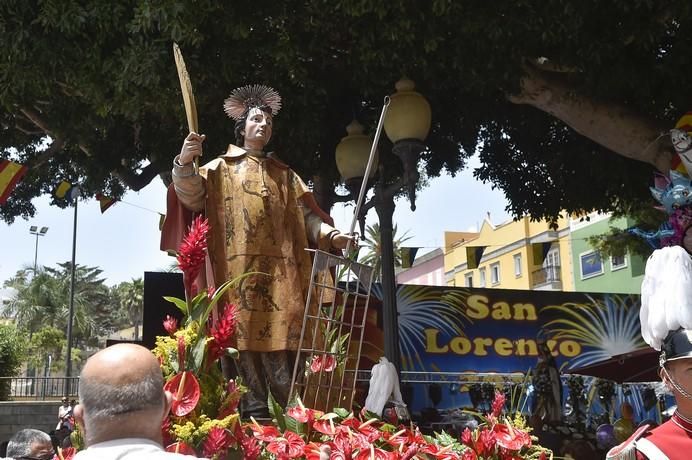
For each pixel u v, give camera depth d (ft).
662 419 45.85
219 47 31.32
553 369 51.21
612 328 53.26
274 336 15.43
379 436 13.17
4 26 29.89
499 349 51.57
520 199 45.85
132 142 42.29
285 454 11.90
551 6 29.30
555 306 52.95
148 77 29.12
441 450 13.50
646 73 34.30
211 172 15.94
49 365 188.65
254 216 15.81
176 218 15.84
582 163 42.32
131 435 7.18
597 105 34.32
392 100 29.73
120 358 7.47
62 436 43.68
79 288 252.21
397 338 29.43
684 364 9.73
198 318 12.59
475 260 56.70
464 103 40.45
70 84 32.30
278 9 30.78
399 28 30.17
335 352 15.43
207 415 11.91
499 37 30.22
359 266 16.02
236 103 17.29
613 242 69.62
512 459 14.23
